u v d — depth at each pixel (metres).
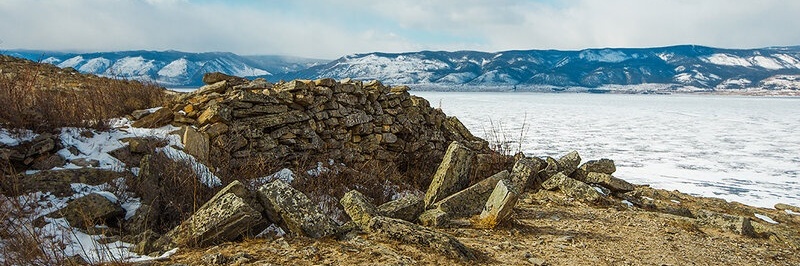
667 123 56.66
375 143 11.01
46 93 7.96
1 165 5.95
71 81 11.35
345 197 6.87
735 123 57.97
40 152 6.42
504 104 102.50
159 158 6.88
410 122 12.02
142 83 10.04
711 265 6.45
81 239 5.31
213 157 7.77
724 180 21.91
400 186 10.29
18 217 5.26
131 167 6.91
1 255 4.64
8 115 6.66
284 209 6.06
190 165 6.94
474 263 5.48
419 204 7.78
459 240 6.51
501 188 7.55
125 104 8.95
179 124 8.30
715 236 8.41
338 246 5.64
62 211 5.63
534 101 128.88
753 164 26.72
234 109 8.52
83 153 6.84
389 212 7.30
